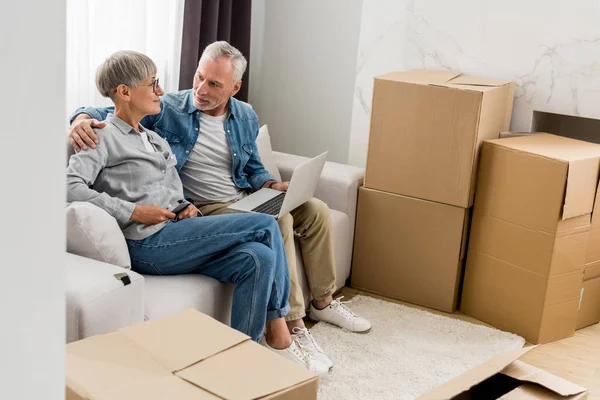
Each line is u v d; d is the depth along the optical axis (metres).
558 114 3.19
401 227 2.99
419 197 2.93
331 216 2.89
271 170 2.96
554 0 2.97
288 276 2.32
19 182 0.52
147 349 1.47
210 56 2.51
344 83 3.71
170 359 1.44
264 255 2.19
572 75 3.00
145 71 2.18
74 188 2.05
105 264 1.89
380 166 2.97
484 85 2.87
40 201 0.54
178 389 1.33
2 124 0.50
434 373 2.45
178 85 3.35
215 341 1.53
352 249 3.12
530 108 3.11
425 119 2.84
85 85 2.85
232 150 2.63
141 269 2.23
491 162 2.79
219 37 3.51
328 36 3.69
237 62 2.53
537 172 2.65
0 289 0.52
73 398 1.29
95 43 2.88
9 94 0.50
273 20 3.81
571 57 2.98
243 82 3.77
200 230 2.19
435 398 1.47
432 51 3.24
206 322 1.61
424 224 2.94
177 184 2.38
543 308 2.73
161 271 2.22
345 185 2.99
